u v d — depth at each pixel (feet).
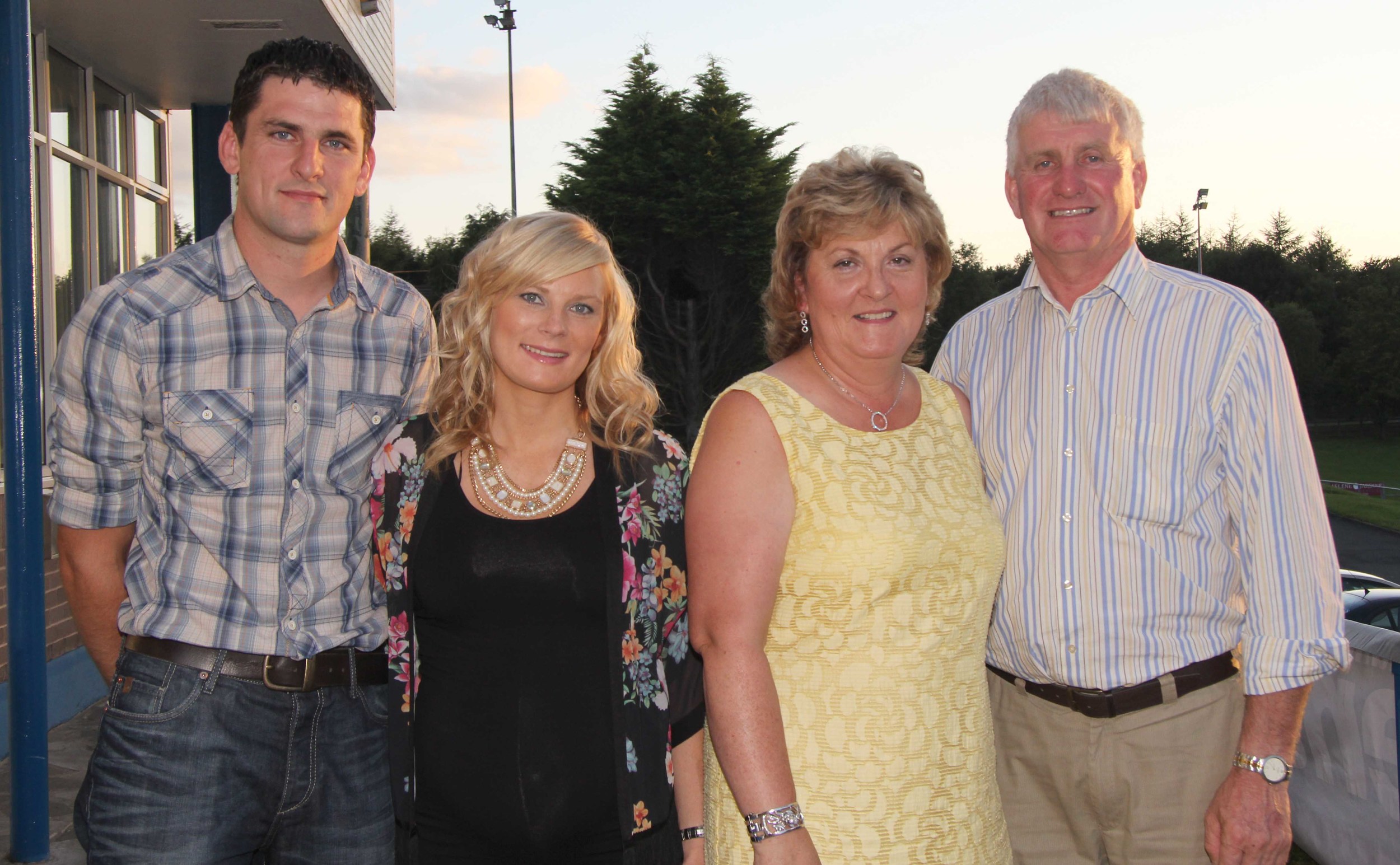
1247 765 6.55
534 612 6.07
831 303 6.06
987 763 6.30
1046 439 7.15
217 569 6.63
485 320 6.27
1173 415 6.82
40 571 10.46
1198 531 6.86
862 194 5.87
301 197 6.64
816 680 5.90
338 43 21.29
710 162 65.00
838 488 5.84
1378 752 9.89
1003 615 7.32
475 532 6.17
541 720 5.99
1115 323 7.03
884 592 5.83
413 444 6.52
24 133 10.12
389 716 6.42
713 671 5.72
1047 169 7.07
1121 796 6.98
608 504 6.30
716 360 66.28
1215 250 178.60
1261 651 6.53
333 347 7.00
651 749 6.28
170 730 6.45
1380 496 89.92
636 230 65.77
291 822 6.89
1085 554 6.95
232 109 6.85
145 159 23.79
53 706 15.79
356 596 7.00
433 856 6.12
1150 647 6.84
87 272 20.34
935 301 6.46
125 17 18.30
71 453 6.56
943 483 6.23
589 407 6.56
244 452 6.67
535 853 5.97
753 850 5.89
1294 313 151.74
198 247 6.89
